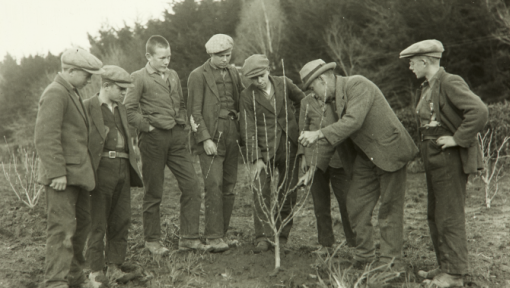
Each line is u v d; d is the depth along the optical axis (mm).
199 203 5266
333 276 4004
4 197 7680
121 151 4430
